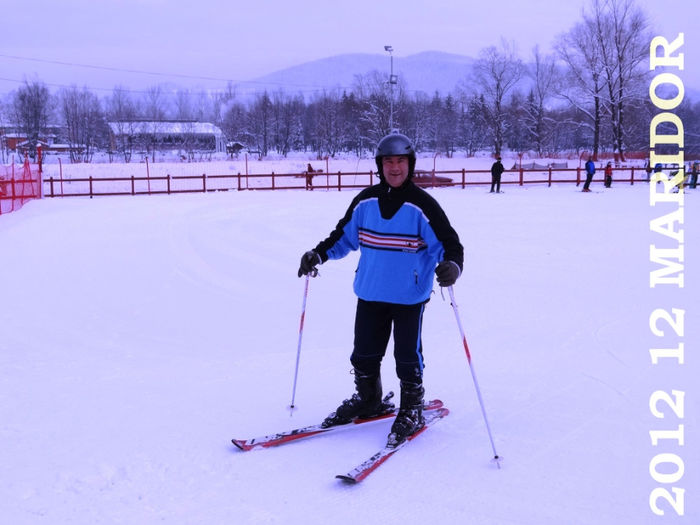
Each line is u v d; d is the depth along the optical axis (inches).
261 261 367.6
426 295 124.8
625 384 160.1
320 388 157.8
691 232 496.7
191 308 255.6
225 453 120.0
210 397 151.5
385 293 122.8
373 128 2755.9
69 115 2832.2
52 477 109.8
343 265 351.9
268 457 118.4
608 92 1931.6
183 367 177.3
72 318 238.8
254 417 138.6
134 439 126.3
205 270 339.3
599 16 1863.9
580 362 179.0
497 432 130.2
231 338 210.4
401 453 120.2
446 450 121.7
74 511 98.7
